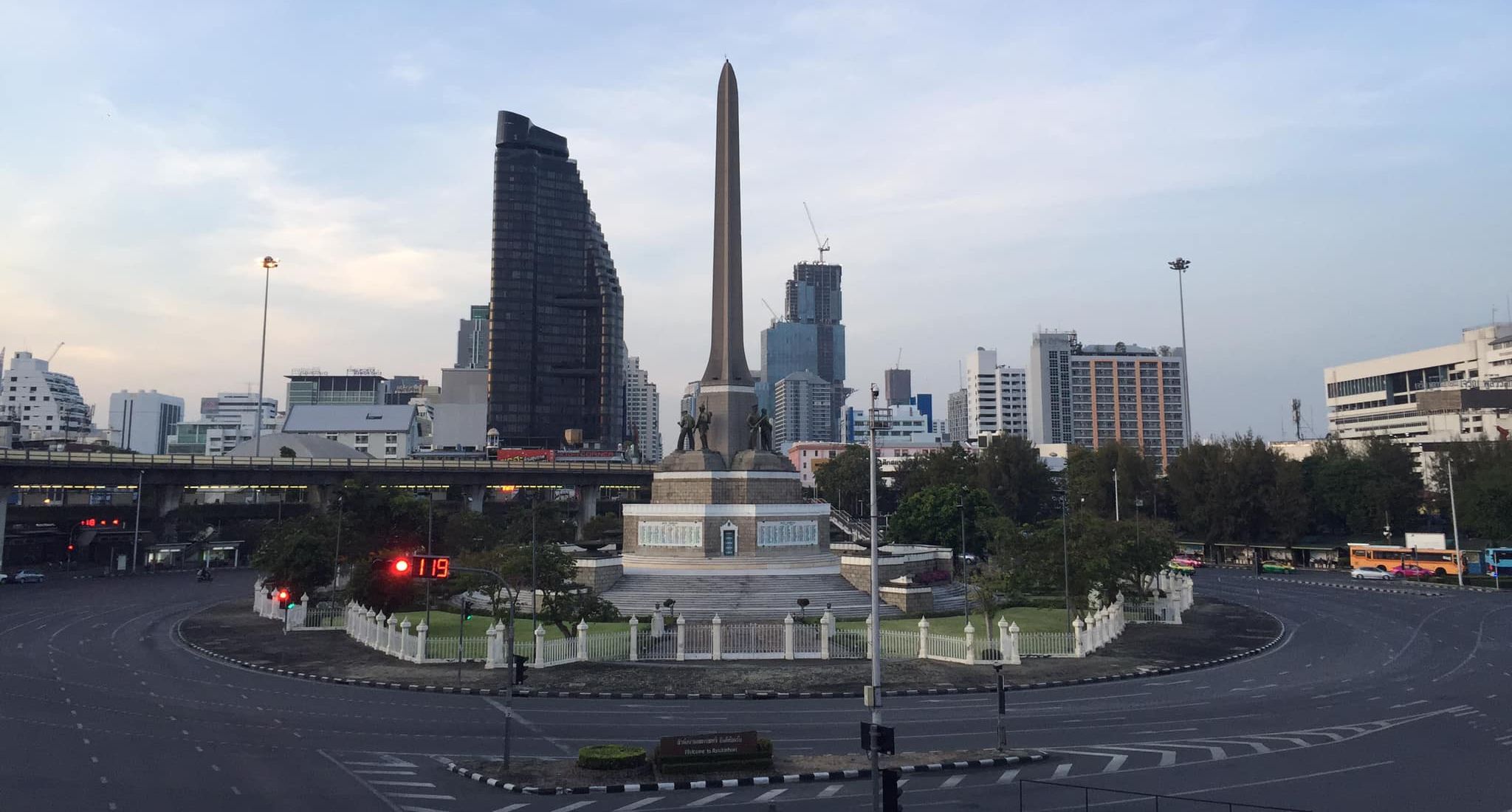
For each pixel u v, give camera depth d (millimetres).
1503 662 57500
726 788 32719
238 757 36156
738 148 100312
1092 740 39031
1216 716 43656
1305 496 133000
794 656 59938
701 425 97562
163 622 78062
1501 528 107688
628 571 86938
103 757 35906
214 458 135625
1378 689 49938
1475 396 169375
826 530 96750
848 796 31516
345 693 50000
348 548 84188
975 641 62688
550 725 42656
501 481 154375
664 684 51875
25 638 68562
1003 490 152750
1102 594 73062
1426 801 30094
